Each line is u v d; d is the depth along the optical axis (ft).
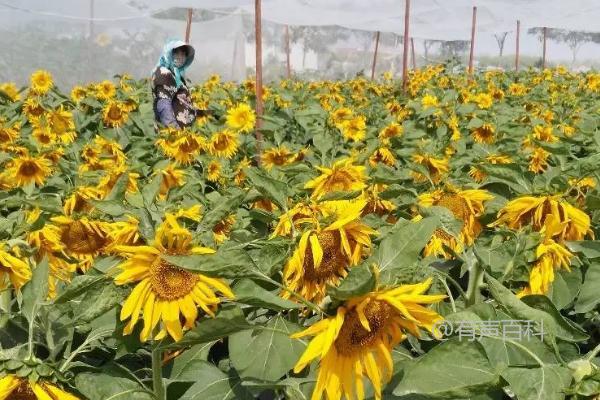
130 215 8.06
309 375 7.02
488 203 11.33
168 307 6.54
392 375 6.78
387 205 11.03
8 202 11.72
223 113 39.60
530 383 5.66
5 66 76.79
